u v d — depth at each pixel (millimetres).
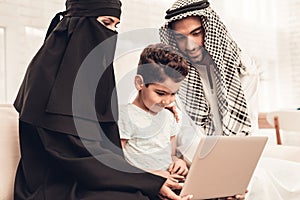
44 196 1806
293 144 4918
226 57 2486
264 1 6023
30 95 1854
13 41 3514
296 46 6184
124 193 1688
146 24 4445
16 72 3523
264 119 5336
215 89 1792
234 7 5574
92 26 1898
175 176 1699
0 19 3441
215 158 1724
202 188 1784
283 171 2727
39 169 1891
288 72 6176
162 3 4621
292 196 2602
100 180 1691
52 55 1896
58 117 1772
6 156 2006
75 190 1753
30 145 1917
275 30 6184
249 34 5750
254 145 1847
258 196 2539
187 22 2441
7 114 2070
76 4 1940
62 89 1809
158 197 1761
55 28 1959
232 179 1877
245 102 2438
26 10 3604
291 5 6230
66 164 1734
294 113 4273
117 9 1974
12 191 1991
